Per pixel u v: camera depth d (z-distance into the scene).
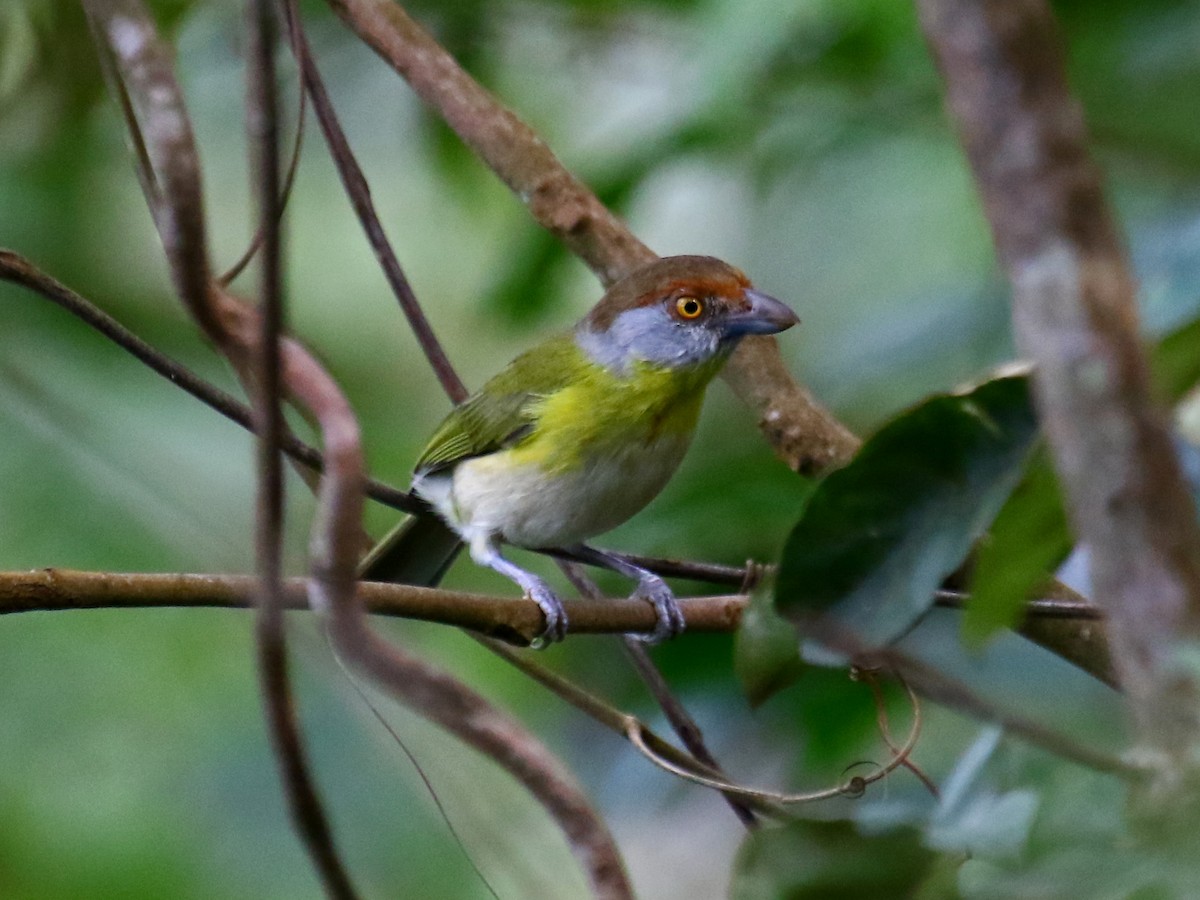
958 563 5.40
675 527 9.34
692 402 9.83
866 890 5.74
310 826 4.51
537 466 9.68
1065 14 10.09
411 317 9.73
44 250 12.30
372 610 6.73
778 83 11.02
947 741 8.95
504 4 12.34
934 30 3.72
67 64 10.58
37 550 10.91
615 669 10.49
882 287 12.39
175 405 11.47
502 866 7.20
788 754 9.98
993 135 3.69
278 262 4.32
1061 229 3.69
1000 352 9.92
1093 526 3.80
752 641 6.04
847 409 10.61
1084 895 4.67
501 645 7.75
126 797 11.91
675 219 14.27
